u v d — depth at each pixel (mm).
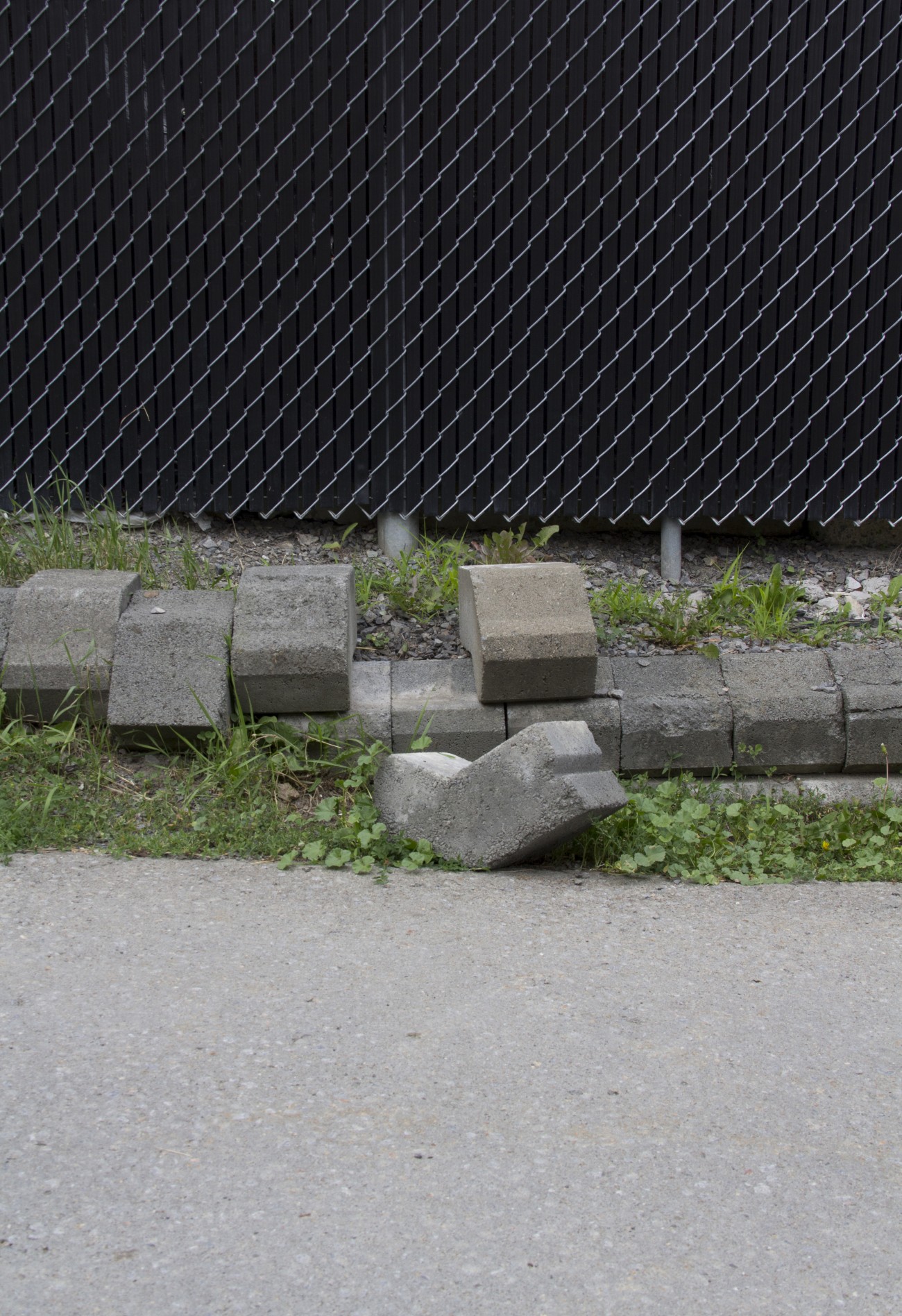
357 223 5023
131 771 4199
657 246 5070
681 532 5453
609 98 4965
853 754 4434
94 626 4262
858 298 5137
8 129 4922
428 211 5016
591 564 5406
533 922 3348
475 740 4371
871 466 5262
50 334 5066
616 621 4902
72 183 4969
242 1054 2564
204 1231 2031
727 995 2914
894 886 3748
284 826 3939
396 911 3398
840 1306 1899
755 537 5633
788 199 5051
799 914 3469
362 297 5082
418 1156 2244
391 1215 2082
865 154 5039
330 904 3434
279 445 5176
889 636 4871
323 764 4195
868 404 5223
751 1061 2607
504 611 4348
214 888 3506
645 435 5199
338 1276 1935
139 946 3080
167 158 4961
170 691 4184
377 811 4031
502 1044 2645
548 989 2914
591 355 5137
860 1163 2262
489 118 4949
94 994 2807
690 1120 2381
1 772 4098
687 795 4332
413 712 4371
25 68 4883
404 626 4891
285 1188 2145
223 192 4992
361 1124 2332
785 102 5000
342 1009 2779
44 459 5156
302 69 4914
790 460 5250
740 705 4434
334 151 4969
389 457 5184
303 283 5062
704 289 5105
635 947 3191
